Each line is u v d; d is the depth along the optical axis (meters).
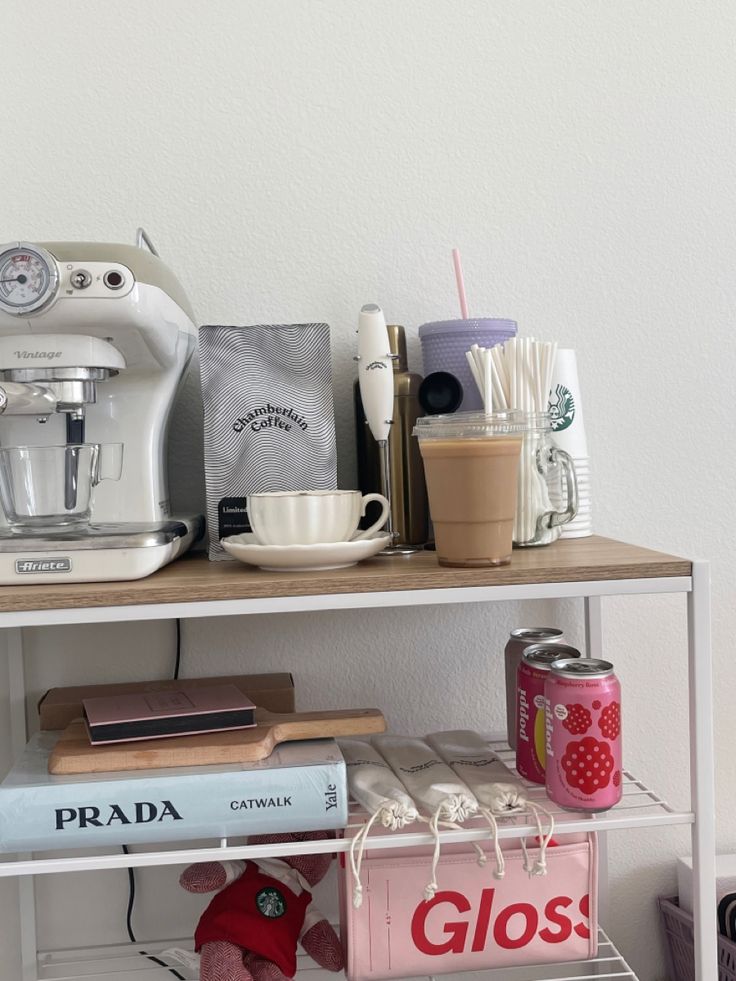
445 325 1.17
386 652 1.30
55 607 0.89
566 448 1.20
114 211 1.24
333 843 0.93
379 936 1.02
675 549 1.34
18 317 0.91
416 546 1.17
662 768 1.35
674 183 1.32
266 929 1.04
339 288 1.27
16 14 1.22
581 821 0.96
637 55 1.31
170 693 1.09
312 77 1.26
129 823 0.91
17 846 0.90
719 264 1.33
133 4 1.24
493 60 1.29
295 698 1.28
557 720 0.95
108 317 0.92
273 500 0.97
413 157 1.28
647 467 1.33
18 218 1.23
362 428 1.18
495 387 1.09
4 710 1.24
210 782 0.92
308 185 1.27
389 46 1.27
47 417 1.08
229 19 1.25
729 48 1.33
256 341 1.13
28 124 1.23
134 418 1.08
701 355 1.34
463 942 1.03
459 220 1.29
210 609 0.91
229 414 1.12
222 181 1.25
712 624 1.35
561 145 1.30
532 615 1.32
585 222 1.31
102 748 0.95
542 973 1.30
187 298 1.15
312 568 0.98
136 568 0.92
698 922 0.97
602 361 1.32
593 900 1.05
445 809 0.95
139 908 1.27
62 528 0.99
